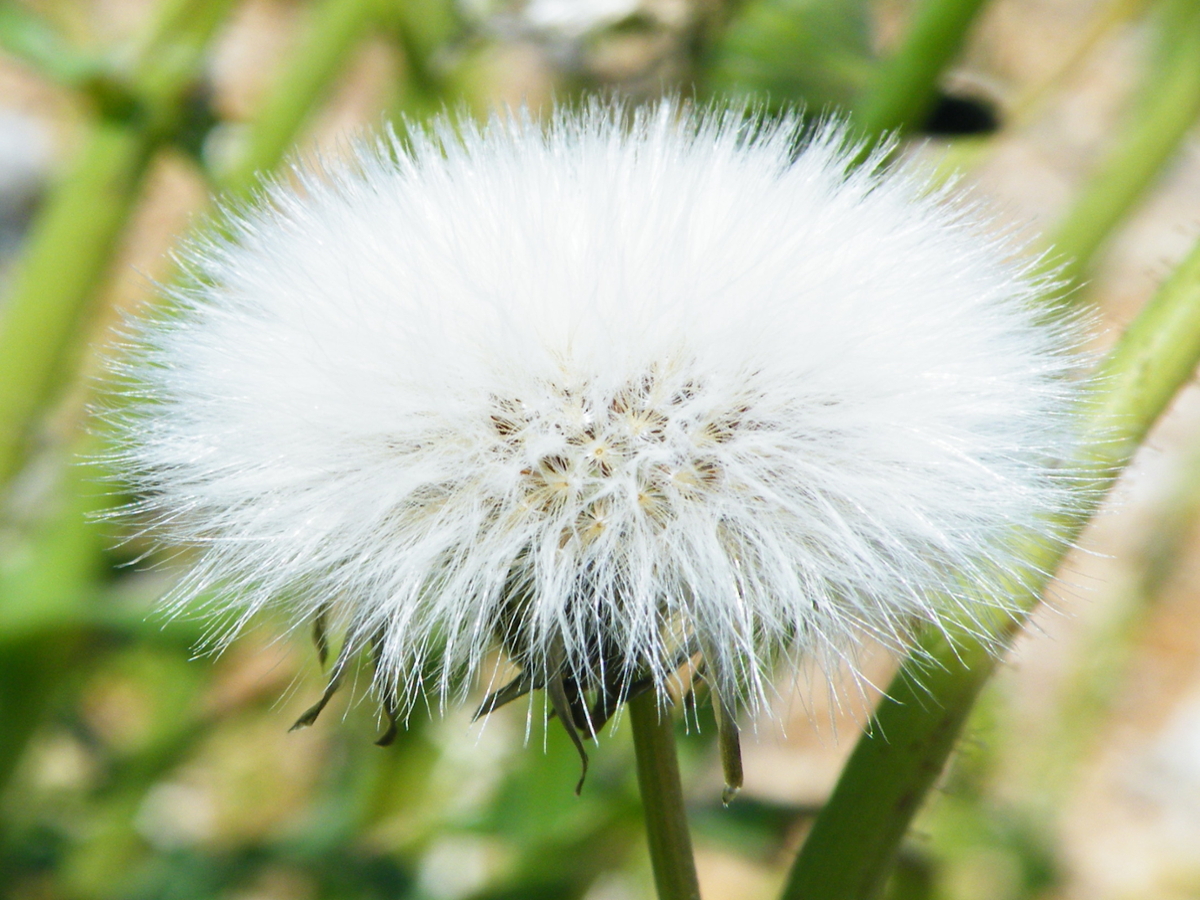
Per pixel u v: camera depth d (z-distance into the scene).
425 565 0.13
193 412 0.13
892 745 0.13
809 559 0.12
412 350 0.13
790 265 0.13
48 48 0.16
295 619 0.13
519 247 0.13
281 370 0.13
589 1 0.16
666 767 0.12
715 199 0.13
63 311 0.16
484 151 0.13
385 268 0.13
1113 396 0.13
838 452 0.13
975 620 0.12
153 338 0.13
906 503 0.13
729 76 0.16
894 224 0.13
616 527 0.12
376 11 0.16
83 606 0.15
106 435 0.13
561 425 0.13
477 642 0.12
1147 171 0.15
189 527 0.13
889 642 0.13
